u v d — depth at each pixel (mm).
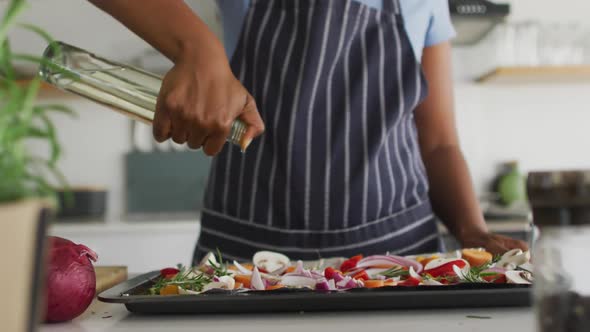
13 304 285
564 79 2861
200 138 702
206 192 1200
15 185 295
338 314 605
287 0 1158
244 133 708
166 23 683
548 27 2771
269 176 1122
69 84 660
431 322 556
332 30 1137
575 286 327
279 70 1142
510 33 2781
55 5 2746
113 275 906
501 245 975
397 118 1138
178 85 670
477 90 2982
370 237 1117
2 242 281
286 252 1106
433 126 1269
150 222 2574
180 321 593
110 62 680
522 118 2969
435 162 1250
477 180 2975
